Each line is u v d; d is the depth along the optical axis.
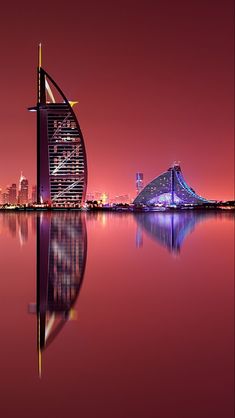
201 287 22.59
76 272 27.27
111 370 11.88
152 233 62.22
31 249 39.66
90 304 18.80
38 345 13.65
